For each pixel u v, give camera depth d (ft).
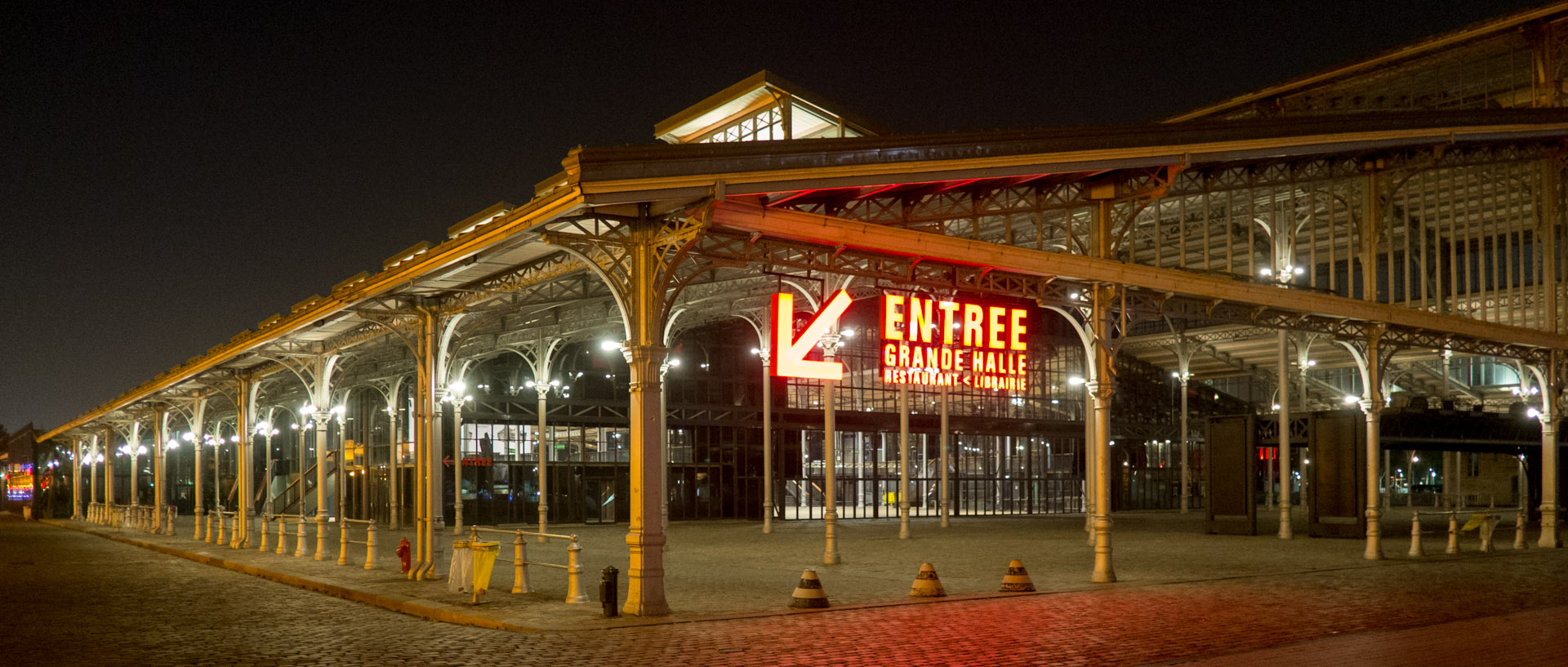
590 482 168.66
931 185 63.36
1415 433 122.31
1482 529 95.91
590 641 45.60
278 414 210.59
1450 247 108.47
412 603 57.67
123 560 99.50
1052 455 213.87
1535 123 104.37
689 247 52.01
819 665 40.04
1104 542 69.51
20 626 53.26
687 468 172.04
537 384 124.77
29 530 174.19
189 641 47.83
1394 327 92.73
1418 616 53.06
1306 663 39.88
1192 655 42.06
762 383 181.27
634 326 53.36
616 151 47.70
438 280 66.28
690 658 41.37
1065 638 45.85
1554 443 104.17
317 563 86.28
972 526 154.71
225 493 237.86
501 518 160.56
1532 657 41.11
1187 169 77.30
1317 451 119.55
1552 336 104.83
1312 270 92.94
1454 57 115.55
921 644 44.45
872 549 102.68
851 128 90.17
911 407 193.26
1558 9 106.22
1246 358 213.05
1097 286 71.51
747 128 93.97
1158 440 228.84
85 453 237.45
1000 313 69.21
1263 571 76.79
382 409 168.45
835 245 60.03
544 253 59.88
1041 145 62.69
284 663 41.78
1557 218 111.75
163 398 143.43
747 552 98.27
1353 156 94.94
